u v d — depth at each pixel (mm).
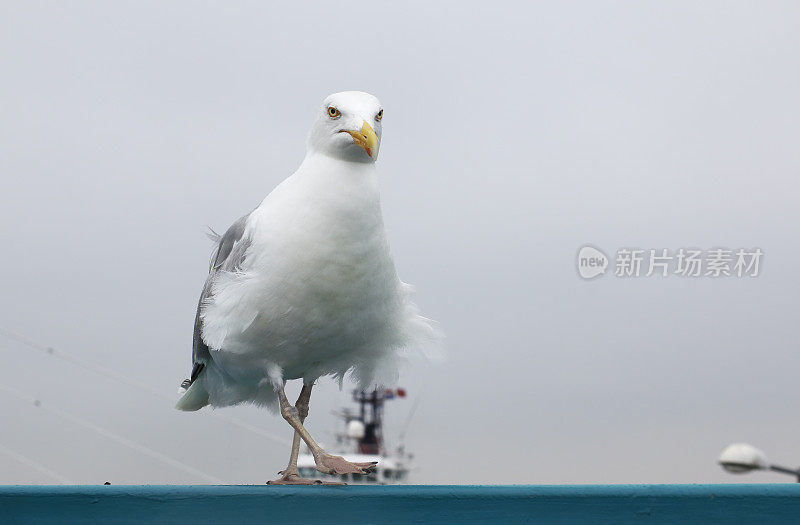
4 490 8945
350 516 8945
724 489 8633
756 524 8570
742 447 29312
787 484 8625
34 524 8891
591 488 8750
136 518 8953
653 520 8648
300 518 8953
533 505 8797
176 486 9008
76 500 8922
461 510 8852
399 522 8914
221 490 9000
